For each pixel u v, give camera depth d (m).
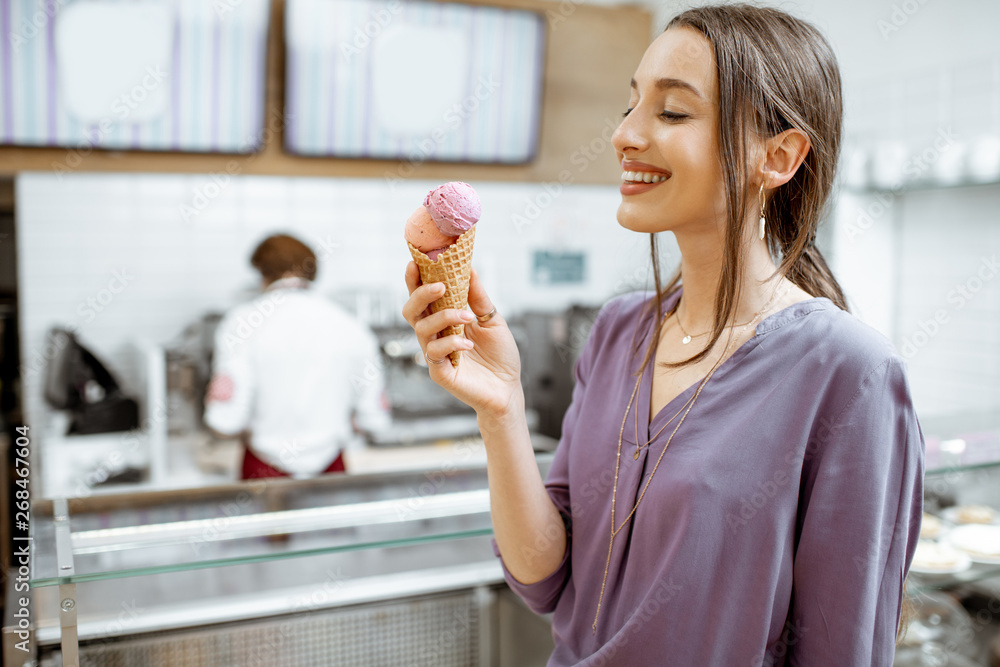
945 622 1.69
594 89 3.12
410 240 0.79
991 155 2.46
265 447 2.60
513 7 2.93
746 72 0.81
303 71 2.81
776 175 0.85
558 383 3.47
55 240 3.50
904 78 3.07
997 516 1.90
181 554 1.03
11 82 2.53
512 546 0.97
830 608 0.82
